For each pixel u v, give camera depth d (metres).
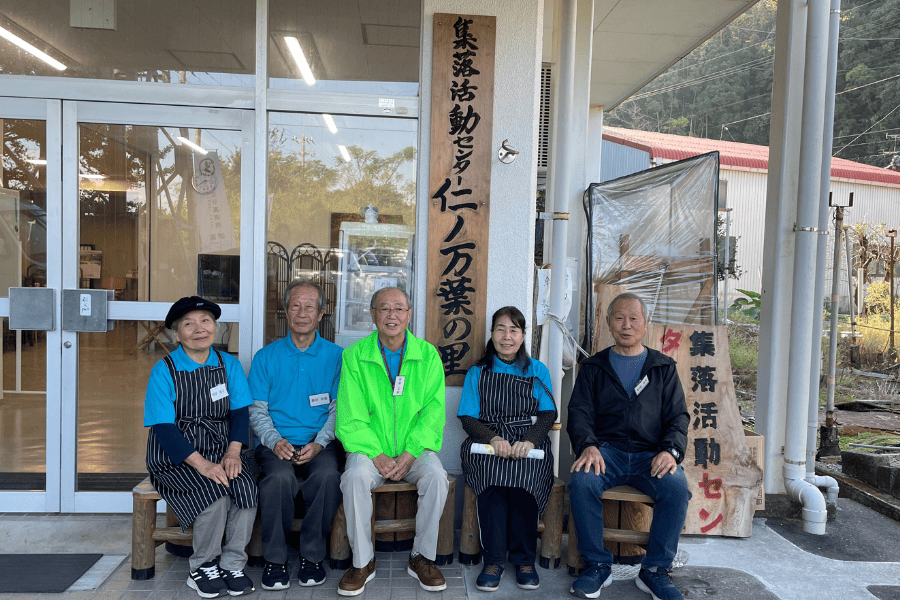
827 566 2.95
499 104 3.16
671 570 2.83
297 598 2.53
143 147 3.30
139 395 3.34
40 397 3.28
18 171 3.25
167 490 2.54
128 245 3.32
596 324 3.51
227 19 3.25
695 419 3.33
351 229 3.38
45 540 2.99
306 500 2.64
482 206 3.14
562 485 2.87
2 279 3.28
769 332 3.63
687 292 3.69
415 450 2.75
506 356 2.95
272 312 3.38
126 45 3.25
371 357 2.78
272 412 2.93
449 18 3.09
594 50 5.57
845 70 23.58
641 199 3.84
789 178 3.58
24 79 3.21
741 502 3.23
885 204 15.50
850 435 5.55
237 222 3.33
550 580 2.77
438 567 2.86
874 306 10.34
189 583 2.58
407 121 3.34
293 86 3.31
